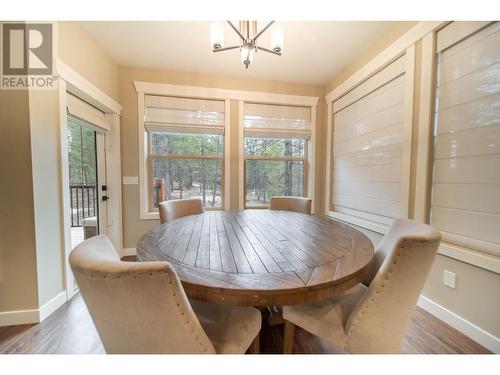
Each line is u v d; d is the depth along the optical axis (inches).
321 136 129.7
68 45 71.9
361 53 95.9
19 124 57.7
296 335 56.2
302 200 94.4
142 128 109.4
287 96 123.9
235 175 121.3
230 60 102.2
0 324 58.2
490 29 52.7
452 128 61.4
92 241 31.0
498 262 49.8
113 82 101.0
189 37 85.5
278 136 126.1
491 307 51.7
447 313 60.5
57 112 67.2
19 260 59.0
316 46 91.1
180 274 31.9
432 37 64.8
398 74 78.0
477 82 55.3
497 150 51.8
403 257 30.3
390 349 34.7
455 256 58.2
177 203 84.6
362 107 98.7
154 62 103.9
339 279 31.3
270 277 31.3
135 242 111.0
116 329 26.2
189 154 119.9
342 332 36.5
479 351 51.2
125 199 109.3
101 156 101.5
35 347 51.7
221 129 118.6
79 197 93.1
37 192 60.4
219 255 39.6
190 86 112.9
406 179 73.9
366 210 96.8
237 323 36.5
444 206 63.6
